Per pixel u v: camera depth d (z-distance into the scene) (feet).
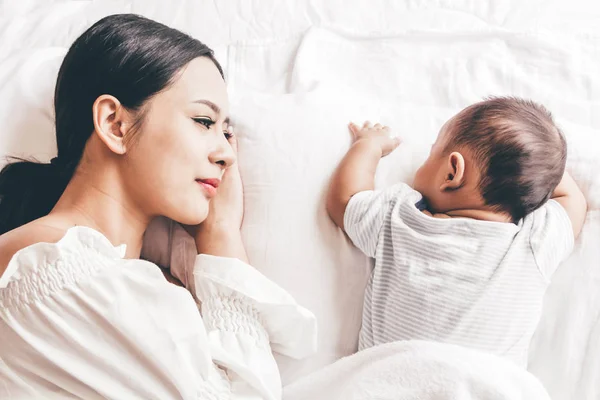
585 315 2.56
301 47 3.20
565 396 2.50
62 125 2.27
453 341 2.38
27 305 1.89
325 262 2.67
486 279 2.40
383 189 2.66
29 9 3.39
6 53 3.21
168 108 2.19
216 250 2.51
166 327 1.94
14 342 1.89
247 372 2.11
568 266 2.62
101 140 2.20
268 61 3.26
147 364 1.91
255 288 2.33
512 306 2.41
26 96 2.86
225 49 3.29
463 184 2.51
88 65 2.20
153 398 1.91
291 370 2.59
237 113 2.84
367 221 2.60
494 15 3.29
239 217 2.63
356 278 2.69
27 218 2.43
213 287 2.33
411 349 2.17
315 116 2.82
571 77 3.05
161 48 2.21
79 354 1.89
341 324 2.66
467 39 3.23
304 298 2.63
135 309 1.92
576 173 2.73
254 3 3.39
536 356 2.58
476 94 3.07
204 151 2.26
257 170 2.72
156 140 2.19
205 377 2.00
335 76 3.22
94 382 1.86
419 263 2.48
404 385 2.09
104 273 1.93
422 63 3.20
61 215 2.21
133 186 2.25
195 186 2.29
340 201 2.67
